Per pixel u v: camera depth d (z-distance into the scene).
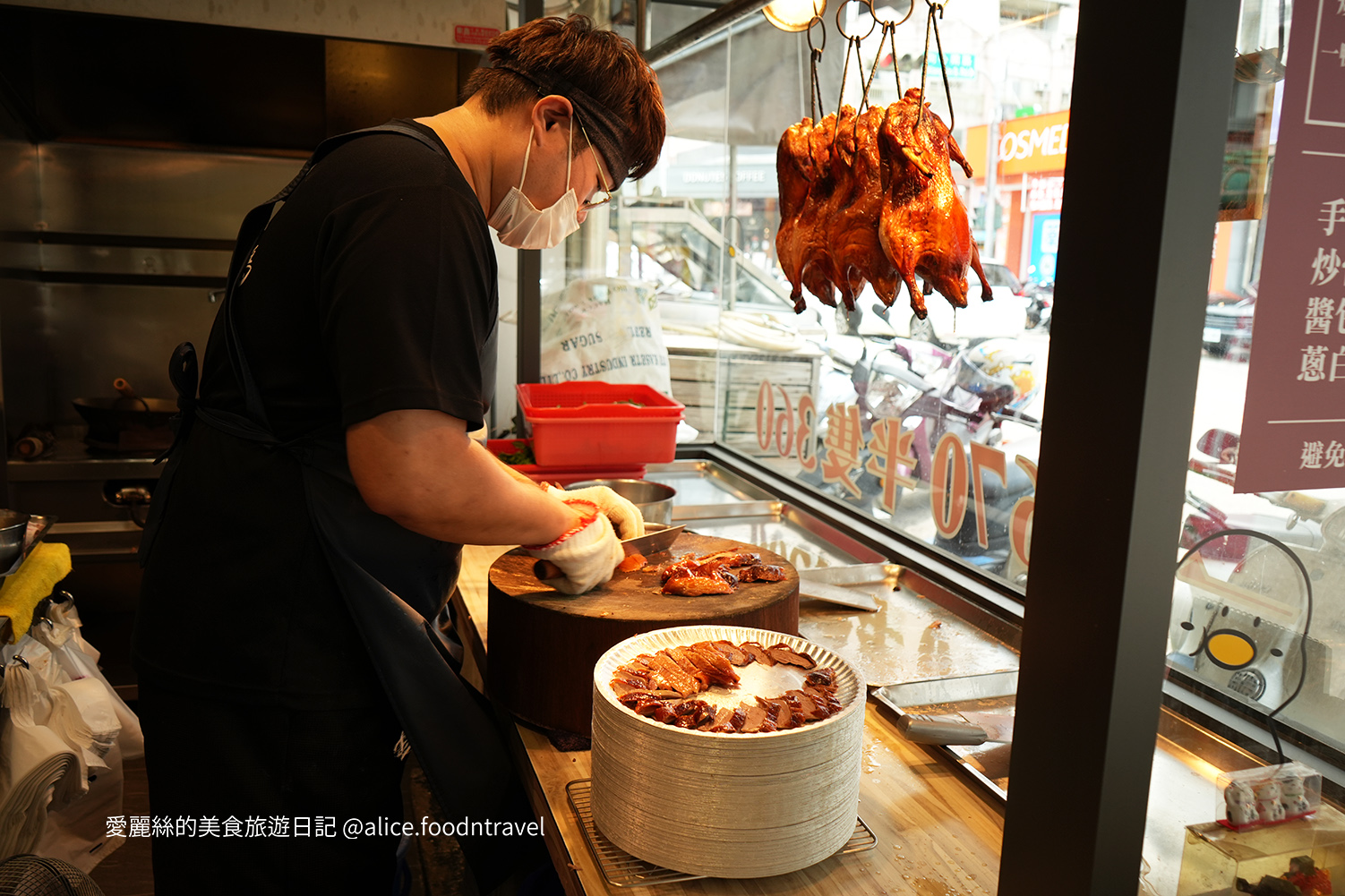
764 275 2.55
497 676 1.24
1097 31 0.58
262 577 1.08
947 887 0.89
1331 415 0.64
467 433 0.99
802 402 2.40
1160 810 0.78
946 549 1.80
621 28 2.81
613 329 2.83
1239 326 0.65
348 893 1.17
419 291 0.92
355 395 0.91
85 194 3.12
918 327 1.86
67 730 1.86
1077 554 0.63
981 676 1.32
